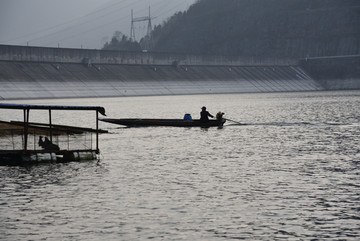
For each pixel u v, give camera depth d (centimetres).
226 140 9750
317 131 11269
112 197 4900
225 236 3747
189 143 9312
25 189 5306
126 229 3912
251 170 6306
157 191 5141
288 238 3703
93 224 4041
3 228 3959
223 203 4644
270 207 4500
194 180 5691
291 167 6494
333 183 5450
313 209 4428
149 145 9044
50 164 6962
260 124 13400
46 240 3678
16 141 8131
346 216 4216
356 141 9231
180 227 3953
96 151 7469
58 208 4516
